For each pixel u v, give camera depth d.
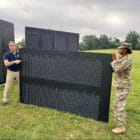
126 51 2.75
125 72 2.76
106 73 3.13
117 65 2.74
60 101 3.52
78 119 3.25
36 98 3.70
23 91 3.78
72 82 3.39
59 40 7.06
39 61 3.61
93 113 3.27
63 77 3.45
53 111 3.49
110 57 3.09
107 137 2.71
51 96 3.58
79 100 3.36
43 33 6.48
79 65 3.31
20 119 3.15
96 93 3.23
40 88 3.65
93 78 3.23
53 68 3.52
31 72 3.68
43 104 3.66
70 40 7.49
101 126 3.04
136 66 10.18
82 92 3.32
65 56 3.40
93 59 3.20
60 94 3.50
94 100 3.25
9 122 3.04
